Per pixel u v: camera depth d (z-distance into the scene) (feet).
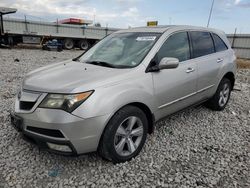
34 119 9.74
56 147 9.77
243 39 86.33
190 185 9.57
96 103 9.65
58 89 9.68
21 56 54.34
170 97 12.87
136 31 14.42
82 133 9.51
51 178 9.83
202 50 15.66
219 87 17.30
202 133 14.35
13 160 10.94
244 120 16.71
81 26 93.35
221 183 9.76
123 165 10.72
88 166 10.64
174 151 12.14
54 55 61.21
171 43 13.39
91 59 13.61
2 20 73.97
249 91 26.37
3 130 13.79
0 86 24.31
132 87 10.82
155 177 10.01
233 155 11.91
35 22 87.35
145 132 11.64
